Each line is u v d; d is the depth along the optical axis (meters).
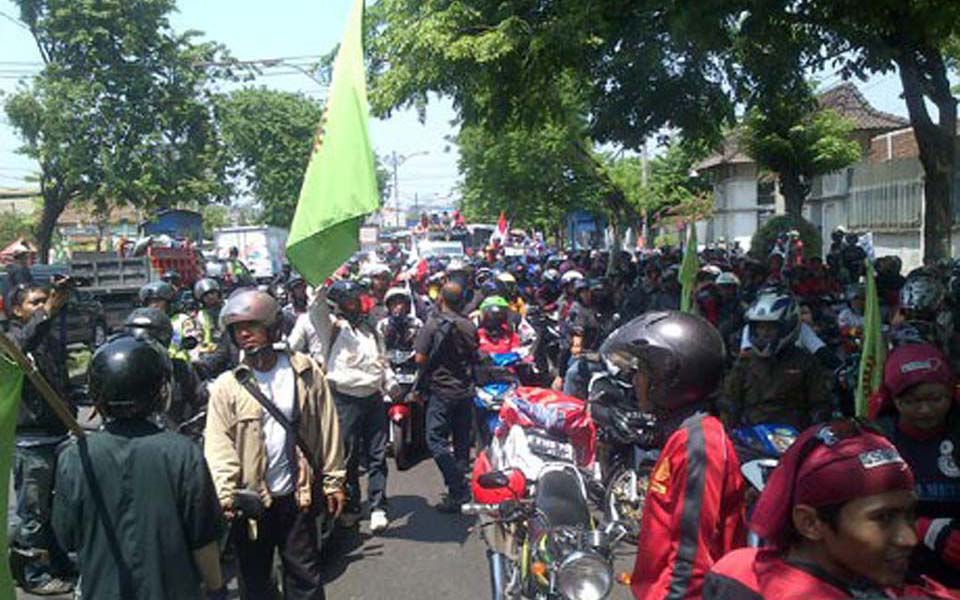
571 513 4.81
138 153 33.09
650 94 14.05
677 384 3.09
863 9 10.59
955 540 3.27
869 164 29.34
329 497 5.09
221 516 3.62
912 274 8.27
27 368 3.39
